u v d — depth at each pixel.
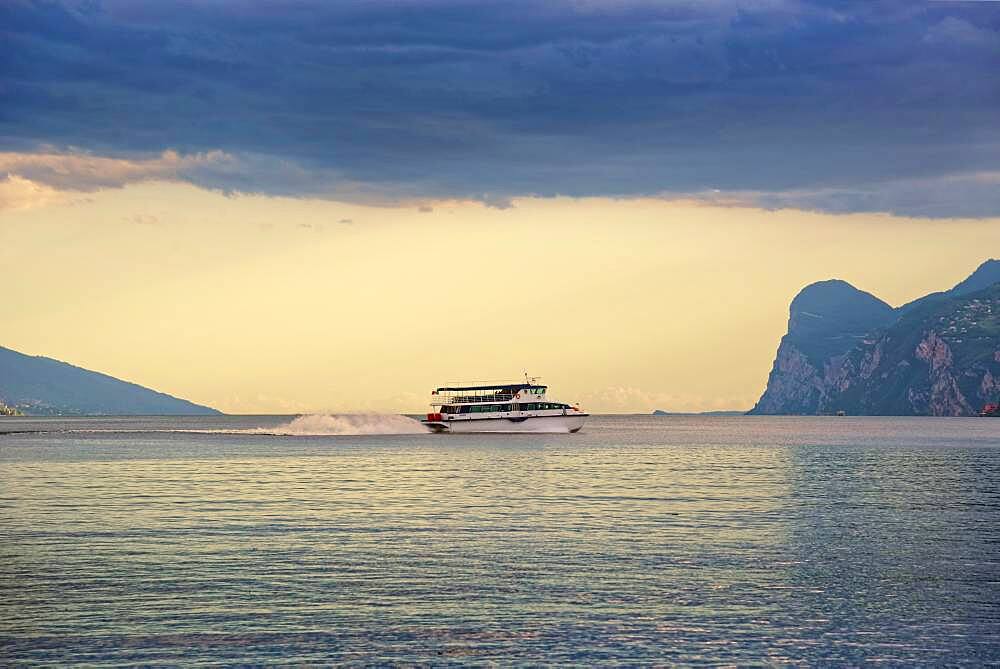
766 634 43.78
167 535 67.88
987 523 75.56
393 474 121.38
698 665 39.97
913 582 53.34
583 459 153.50
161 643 42.12
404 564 57.38
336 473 123.00
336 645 42.00
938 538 67.81
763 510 83.31
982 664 40.12
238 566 56.66
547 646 42.03
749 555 60.75
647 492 98.69
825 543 65.38
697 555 60.62
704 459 157.38
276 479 113.69
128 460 150.12
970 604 48.72
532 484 107.44
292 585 51.88
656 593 50.53
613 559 59.16
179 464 140.25
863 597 49.97
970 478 120.19
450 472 124.88
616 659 40.56
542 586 51.91
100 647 41.59
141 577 53.56
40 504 86.62
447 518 77.44
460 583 52.50
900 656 41.03
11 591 50.22
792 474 125.56
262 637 42.97
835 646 42.22
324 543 64.62
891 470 134.75
